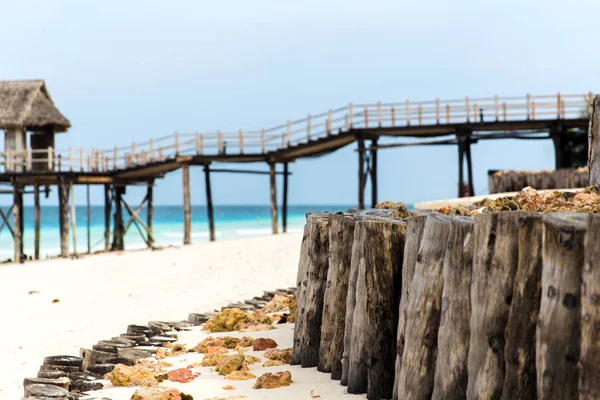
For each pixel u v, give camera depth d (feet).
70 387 34.17
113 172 163.63
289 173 171.73
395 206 40.01
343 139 136.36
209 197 158.92
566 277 19.39
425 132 131.13
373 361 28.50
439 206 78.79
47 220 419.74
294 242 119.44
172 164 155.84
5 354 50.16
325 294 33.27
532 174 106.32
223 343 42.68
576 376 19.30
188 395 29.84
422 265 25.72
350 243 32.50
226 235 299.79
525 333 21.27
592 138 38.78
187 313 66.23
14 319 67.77
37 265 118.62
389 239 28.78
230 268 96.78
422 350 25.40
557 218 19.75
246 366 35.06
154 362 39.40
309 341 34.88
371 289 28.73
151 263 109.09
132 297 79.66
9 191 166.61
